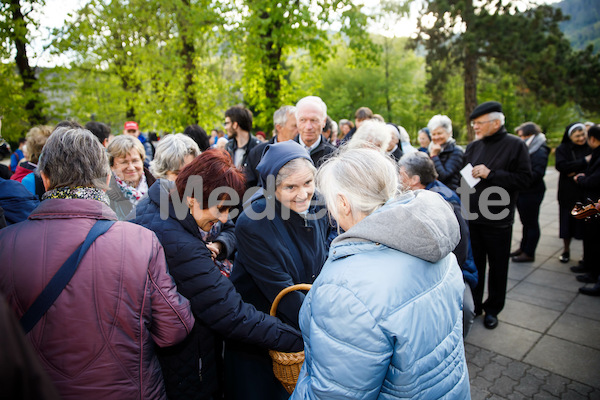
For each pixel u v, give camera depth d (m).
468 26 18.59
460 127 28.95
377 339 0.80
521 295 3.44
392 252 0.89
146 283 1.03
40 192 2.44
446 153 3.48
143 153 2.37
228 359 1.61
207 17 7.25
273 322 1.38
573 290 3.47
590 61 19.11
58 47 8.23
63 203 1.00
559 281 3.69
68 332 0.92
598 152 3.47
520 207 4.20
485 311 2.99
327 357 0.83
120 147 2.12
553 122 22.30
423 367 0.85
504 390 2.22
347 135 4.25
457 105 29.23
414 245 0.84
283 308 1.50
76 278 0.93
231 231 2.04
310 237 1.64
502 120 2.77
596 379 2.27
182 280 1.29
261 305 1.66
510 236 2.80
